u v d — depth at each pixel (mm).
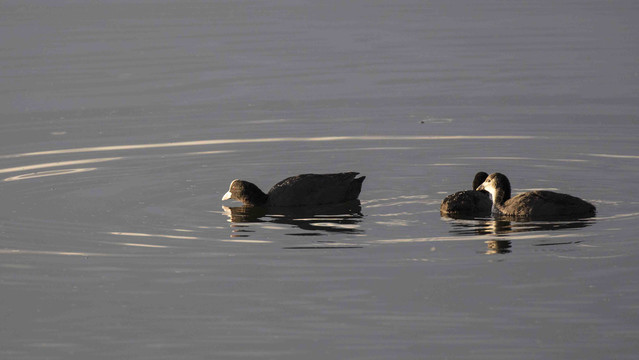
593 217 17047
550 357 11938
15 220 17297
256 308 13445
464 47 33656
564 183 19406
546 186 19250
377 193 19109
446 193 19000
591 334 12461
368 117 25047
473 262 14977
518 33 35938
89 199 18609
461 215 17516
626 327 12617
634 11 39969
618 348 12094
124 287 14227
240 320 13094
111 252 15641
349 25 38000
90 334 12766
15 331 12875
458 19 39219
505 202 17672
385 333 12625
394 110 25719
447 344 12305
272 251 15656
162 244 16031
